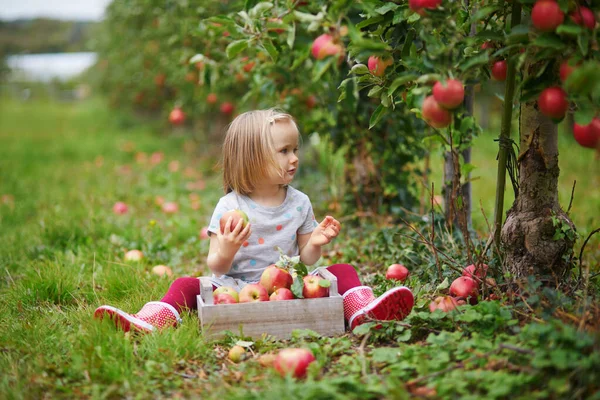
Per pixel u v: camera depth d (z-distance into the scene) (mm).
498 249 3090
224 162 3285
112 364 2525
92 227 5410
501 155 3084
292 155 3186
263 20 3156
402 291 2879
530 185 3027
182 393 2385
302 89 5594
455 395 2143
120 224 5754
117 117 18953
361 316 2928
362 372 2424
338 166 6051
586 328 2391
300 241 3352
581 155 10125
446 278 3250
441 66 2527
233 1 5660
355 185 5656
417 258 3926
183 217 6508
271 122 3156
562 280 3018
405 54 3020
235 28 3160
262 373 2490
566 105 2432
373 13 2809
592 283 3105
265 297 2957
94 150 13078
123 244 4988
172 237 5457
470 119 3631
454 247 3672
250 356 2715
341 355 2691
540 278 2990
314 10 2984
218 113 11195
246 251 3182
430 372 2324
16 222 6227
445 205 4324
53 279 3725
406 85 2951
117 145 13789
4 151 13250
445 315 2721
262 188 3230
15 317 3369
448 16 2613
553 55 2408
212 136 11750
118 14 11906
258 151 3133
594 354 2092
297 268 2947
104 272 4066
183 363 2623
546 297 2695
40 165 11070
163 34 8844
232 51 3160
